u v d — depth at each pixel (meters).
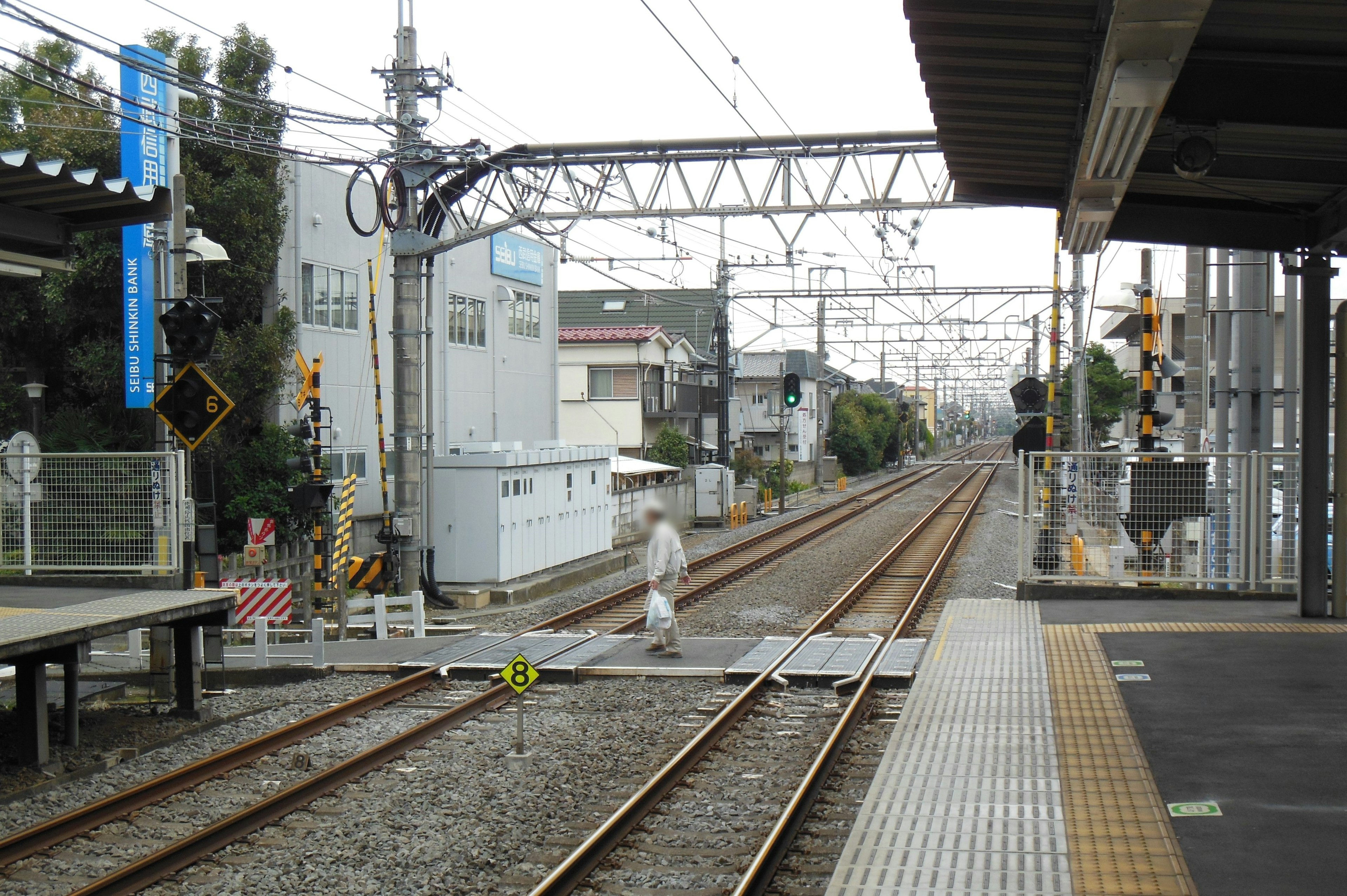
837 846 6.72
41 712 8.89
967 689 9.50
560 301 57.47
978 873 5.50
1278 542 13.68
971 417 166.00
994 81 7.67
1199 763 7.09
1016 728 8.18
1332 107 7.81
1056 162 9.67
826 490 54.09
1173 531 14.19
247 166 19.72
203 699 11.45
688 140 17.86
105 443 18.78
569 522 22.83
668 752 8.98
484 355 28.17
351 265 23.02
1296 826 5.93
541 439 31.73
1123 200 11.32
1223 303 16.06
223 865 6.70
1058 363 23.12
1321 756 7.14
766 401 64.38
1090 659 10.41
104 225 11.66
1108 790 6.66
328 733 9.78
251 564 16.77
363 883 6.34
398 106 17.34
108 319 19.00
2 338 19.70
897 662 11.45
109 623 9.27
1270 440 15.27
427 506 18.97
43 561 12.44
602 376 43.81
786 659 12.13
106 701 11.59
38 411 19.95
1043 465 17.72
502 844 6.89
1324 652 10.31
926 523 32.22
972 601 14.34
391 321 24.55
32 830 7.05
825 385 60.97
